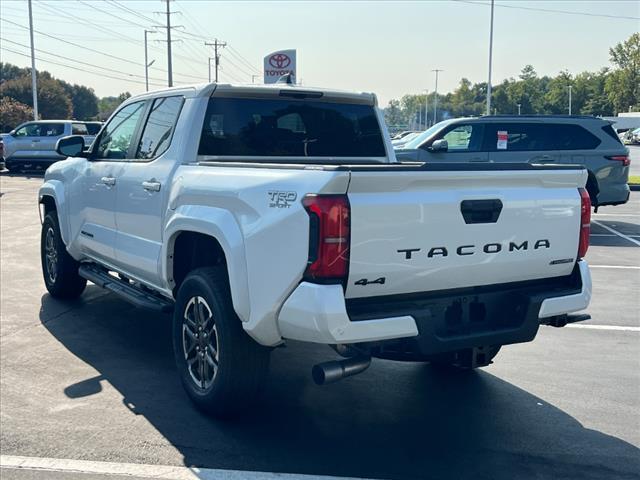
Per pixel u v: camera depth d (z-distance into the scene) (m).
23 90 80.81
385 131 5.99
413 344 3.82
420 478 3.79
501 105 143.62
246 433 4.32
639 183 22.62
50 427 4.36
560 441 4.28
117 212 5.79
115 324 6.67
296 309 3.68
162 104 5.54
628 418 4.65
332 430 4.39
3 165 28.44
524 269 4.29
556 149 13.24
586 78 131.50
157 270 5.12
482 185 4.03
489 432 4.40
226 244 4.12
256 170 4.11
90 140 22.78
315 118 5.63
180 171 4.88
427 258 3.85
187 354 4.70
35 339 6.16
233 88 5.15
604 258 10.70
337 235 3.56
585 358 5.92
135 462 3.92
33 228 12.70
